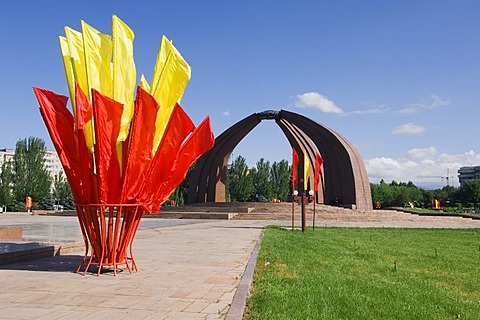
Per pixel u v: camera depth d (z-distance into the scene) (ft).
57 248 34.17
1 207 162.09
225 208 112.37
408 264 31.07
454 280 25.34
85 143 24.86
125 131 25.72
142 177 25.18
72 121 25.63
